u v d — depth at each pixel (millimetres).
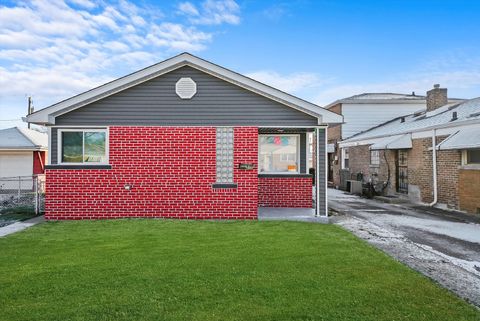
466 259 6359
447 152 13188
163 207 10398
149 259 6070
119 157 10375
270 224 9633
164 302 4277
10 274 5289
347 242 7461
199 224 9531
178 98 10523
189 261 5957
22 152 22109
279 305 4203
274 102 10562
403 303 4281
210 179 10438
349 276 5242
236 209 10430
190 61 10391
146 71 10336
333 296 4480
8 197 17312
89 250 6699
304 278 5141
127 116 10414
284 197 12789
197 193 10430
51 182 10250
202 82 10555
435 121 15211
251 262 5922
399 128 18188
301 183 12812
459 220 10789
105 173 10328
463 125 12133
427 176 14430
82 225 9328
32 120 10047
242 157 10492
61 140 10406
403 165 16703
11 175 21984
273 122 10531
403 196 16422
